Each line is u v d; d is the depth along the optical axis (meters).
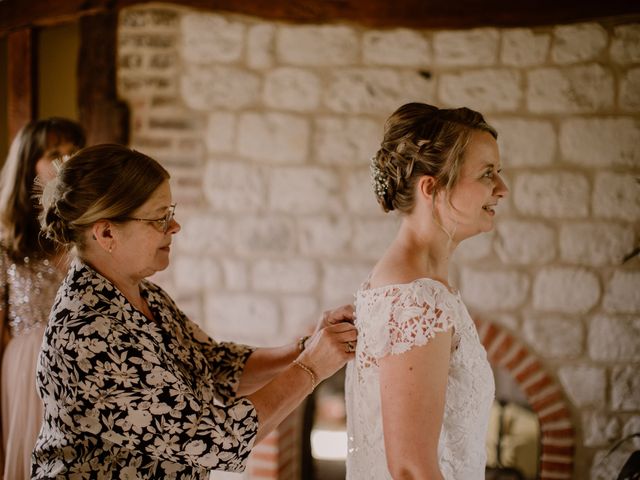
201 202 3.27
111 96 3.29
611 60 2.93
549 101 2.98
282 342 3.25
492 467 3.73
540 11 2.95
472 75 3.03
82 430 1.41
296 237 3.21
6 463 2.24
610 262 2.97
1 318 2.25
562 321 3.02
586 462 3.04
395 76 3.09
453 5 3.01
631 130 2.93
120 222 1.47
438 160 1.36
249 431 1.51
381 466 1.40
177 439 1.43
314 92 3.15
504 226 3.04
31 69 3.41
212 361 1.91
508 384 3.84
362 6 3.07
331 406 4.39
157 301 1.71
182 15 3.22
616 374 2.99
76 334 1.41
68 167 1.47
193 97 3.24
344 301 3.19
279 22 3.15
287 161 3.19
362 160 3.13
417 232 1.44
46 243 2.19
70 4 3.29
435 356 1.27
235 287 3.27
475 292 3.09
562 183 2.99
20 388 2.20
